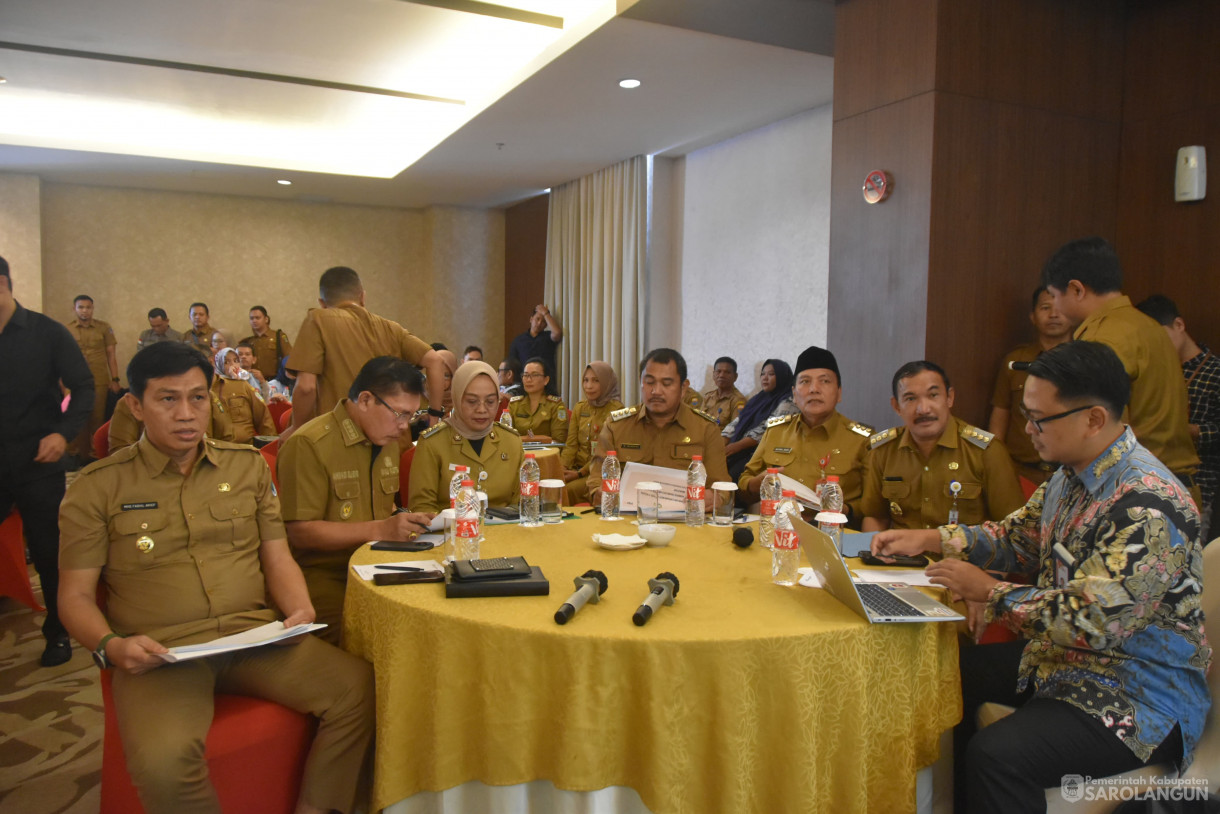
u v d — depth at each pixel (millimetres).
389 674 1771
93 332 8617
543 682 1652
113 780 1756
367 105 6941
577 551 2271
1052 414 1694
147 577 1906
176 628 1889
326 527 2381
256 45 5477
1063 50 3695
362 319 4059
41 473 3209
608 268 7918
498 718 1665
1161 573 1536
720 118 6199
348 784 1883
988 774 1620
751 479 3273
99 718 2814
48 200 9094
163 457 1941
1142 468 1635
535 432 5527
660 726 1586
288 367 3896
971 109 3496
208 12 4891
